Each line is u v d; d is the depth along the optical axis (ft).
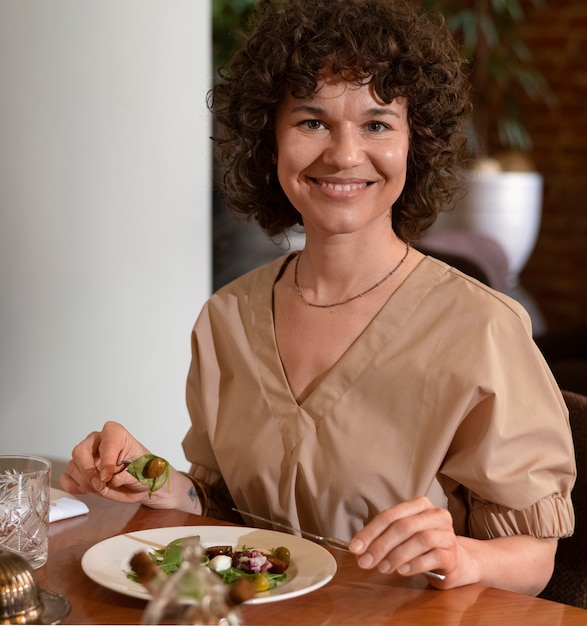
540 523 4.41
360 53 4.46
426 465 4.55
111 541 4.10
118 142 7.34
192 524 4.61
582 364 11.01
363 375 4.68
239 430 4.99
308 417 4.75
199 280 8.00
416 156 5.02
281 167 4.80
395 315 4.74
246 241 11.96
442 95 4.82
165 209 7.66
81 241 7.27
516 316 4.64
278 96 4.79
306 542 4.10
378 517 3.67
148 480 4.37
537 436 4.48
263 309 5.15
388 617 3.56
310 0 4.70
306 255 5.07
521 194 15.61
